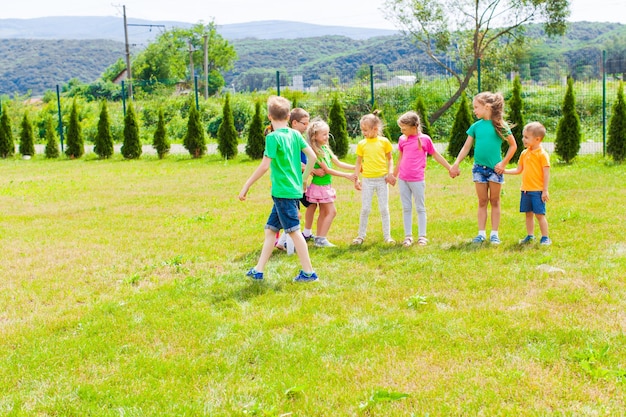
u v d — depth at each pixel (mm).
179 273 5805
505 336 3893
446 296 4793
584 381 3268
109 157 19719
